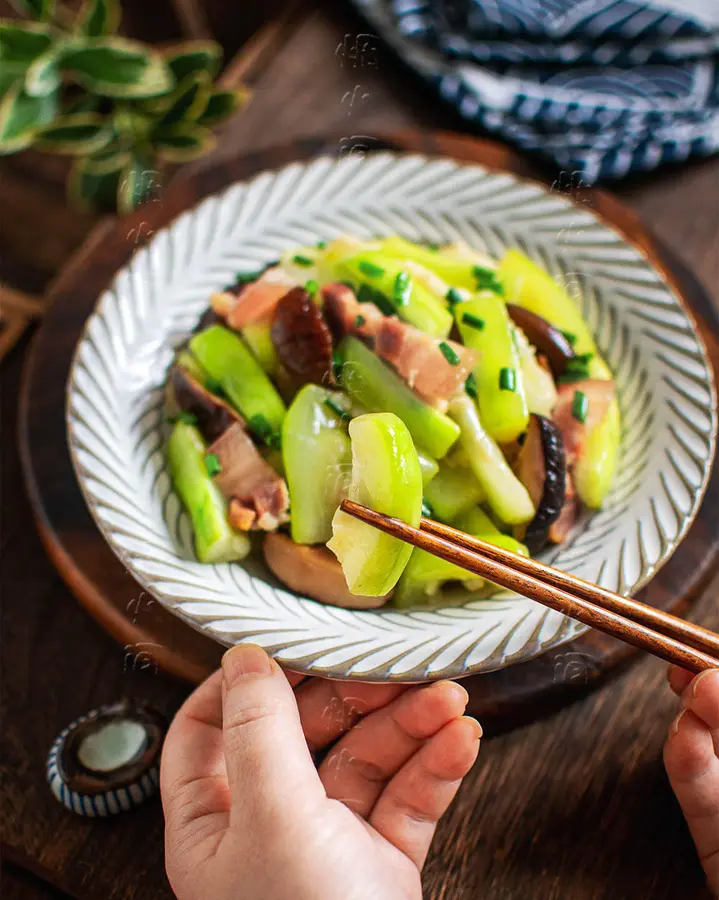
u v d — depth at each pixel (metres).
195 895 0.37
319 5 0.64
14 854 0.44
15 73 0.58
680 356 0.47
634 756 0.44
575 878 0.42
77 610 0.48
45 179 0.62
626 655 0.45
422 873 0.42
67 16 0.66
